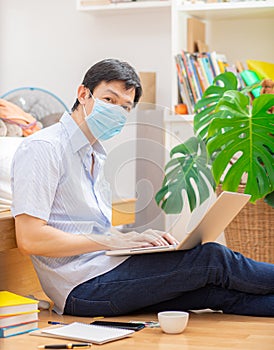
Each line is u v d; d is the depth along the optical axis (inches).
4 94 153.8
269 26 150.1
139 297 95.7
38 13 166.9
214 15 147.6
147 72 150.7
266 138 118.4
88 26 163.0
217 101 130.0
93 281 97.4
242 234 125.0
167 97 157.6
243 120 118.7
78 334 85.7
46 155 94.5
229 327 91.6
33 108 140.6
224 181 120.1
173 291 95.7
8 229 96.0
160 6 148.3
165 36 157.1
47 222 96.0
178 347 81.2
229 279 96.0
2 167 108.6
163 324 87.9
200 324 93.5
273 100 116.6
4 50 169.6
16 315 87.8
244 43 151.9
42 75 167.5
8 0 168.9
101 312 97.6
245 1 139.0
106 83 96.3
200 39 150.2
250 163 118.9
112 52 161.5
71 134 96.1
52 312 101.6
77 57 164.4
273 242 123.6
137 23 159.2
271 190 118.8
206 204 99.5
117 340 84.7
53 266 98.7
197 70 140.1
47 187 94.2
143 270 96.0
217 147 119.6
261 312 97.5
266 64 141.3
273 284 96.7
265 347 81.2
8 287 107.6
